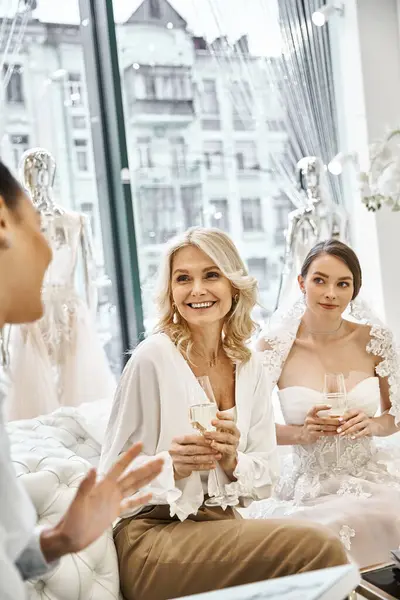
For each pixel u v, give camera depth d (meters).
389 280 4.62
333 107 4.71
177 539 2.04
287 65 4.66
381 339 2.98
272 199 4.73
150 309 4.51
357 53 4.57
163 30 4.51
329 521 2.54
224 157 4.65
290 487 2.85
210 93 4.61
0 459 1.11
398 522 2.57
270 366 2.94
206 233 2.33
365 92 4.57
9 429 2.32
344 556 1.89
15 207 1.19
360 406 2.89
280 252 4.77
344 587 1.46
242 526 2.03
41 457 2.14
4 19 4.13
